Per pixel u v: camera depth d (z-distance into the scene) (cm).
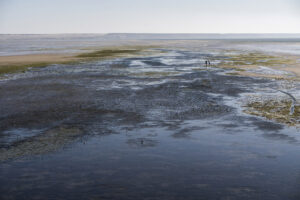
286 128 1766
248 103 2445
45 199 990
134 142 1545
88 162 1291
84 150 1433
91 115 2084
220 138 1600
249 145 1493
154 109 2253
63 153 1394
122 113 2139
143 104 2420
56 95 2772
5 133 1689
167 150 1432
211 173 1183
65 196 1009
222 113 2123
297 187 1065
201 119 1977
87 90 3031
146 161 1302
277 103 2436
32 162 1291
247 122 1895
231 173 1181
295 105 2361
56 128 1788
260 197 999
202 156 1356
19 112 2152
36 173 1183
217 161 1298
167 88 3172
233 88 3161
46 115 2077
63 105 2375
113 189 1055
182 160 1312
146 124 1870
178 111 2192
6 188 1063
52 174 1173
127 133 1695
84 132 1714
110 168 1231
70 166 1250
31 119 1977
